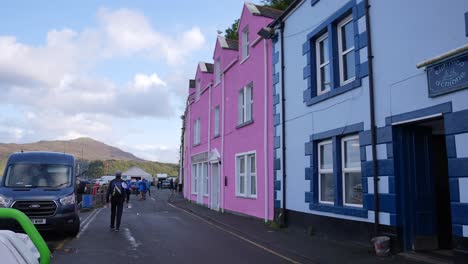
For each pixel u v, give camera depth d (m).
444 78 7.68
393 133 9.07
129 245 11.11
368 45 9.78
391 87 9.11
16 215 2.42
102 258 9.38
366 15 9.88
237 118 19.34
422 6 8.33
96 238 12.38
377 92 9.55
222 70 21.80
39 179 13.27
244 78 18.56
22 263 2.13
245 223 15.67
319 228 11.95
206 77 26.56
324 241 11.07
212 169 23.61
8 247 2.12
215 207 22.98
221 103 22.00
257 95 16.89
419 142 9.24
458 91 7.45
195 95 29.33
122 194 14.29
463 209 7.27
